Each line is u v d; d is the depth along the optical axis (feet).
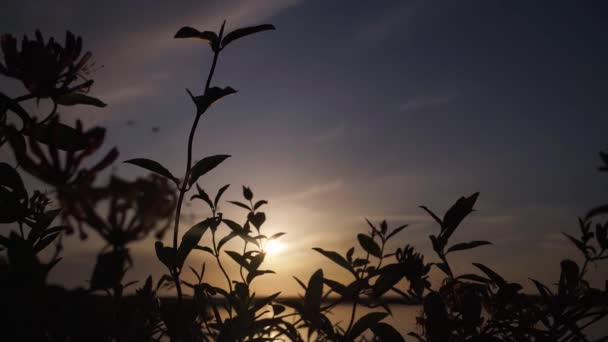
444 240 1.93
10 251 1.61
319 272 2.06
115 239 1.82
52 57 1.78
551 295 1.91
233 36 1.91
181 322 1.74
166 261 1.74
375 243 2.17
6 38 1.77
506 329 1.79
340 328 2.14
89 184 1.87
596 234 2.03
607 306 1.76
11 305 1.56
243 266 2.20
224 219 2.28
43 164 1.85
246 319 1.96
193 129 1.79
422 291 1.99
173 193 1.92
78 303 1.64
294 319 2.34
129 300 1.86
